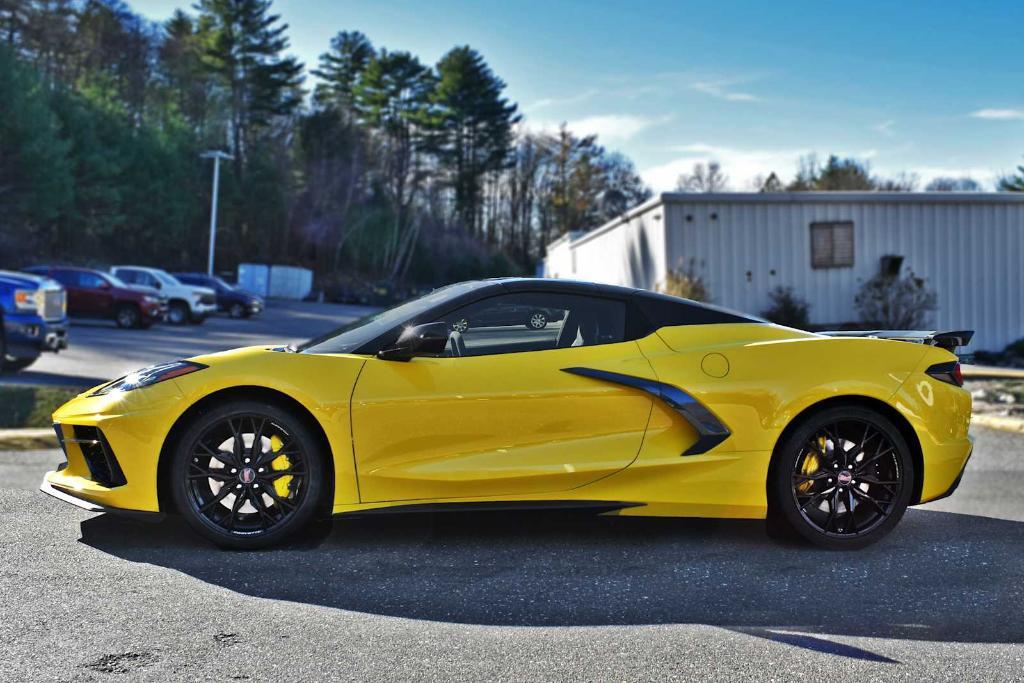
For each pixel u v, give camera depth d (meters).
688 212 17.25
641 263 19.59
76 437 3.86
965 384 11.24
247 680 2.47
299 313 38.62
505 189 89.44
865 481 3.99
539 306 3.99
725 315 4.18
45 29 54.44
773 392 3.93
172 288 25.83
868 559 3.83
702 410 3.89
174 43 69.31
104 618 2.93
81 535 3.93
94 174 47.41
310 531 4.09
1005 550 3.97
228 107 67.31
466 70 82.62
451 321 3.92
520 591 3.33
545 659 2.67
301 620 2.97
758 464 3.93
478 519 4.37
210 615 2.98
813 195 17.34
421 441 3.75
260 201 67.50
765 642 2.84
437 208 85.25
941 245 17.62
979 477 5.73
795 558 3.82
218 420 3.68
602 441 3.86
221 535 3.72
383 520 4.32
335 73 82.88
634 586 3.41
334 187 72.69
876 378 4.00
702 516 3.98
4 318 10.55
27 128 39.84
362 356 3.83
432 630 2.90
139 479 3.66
